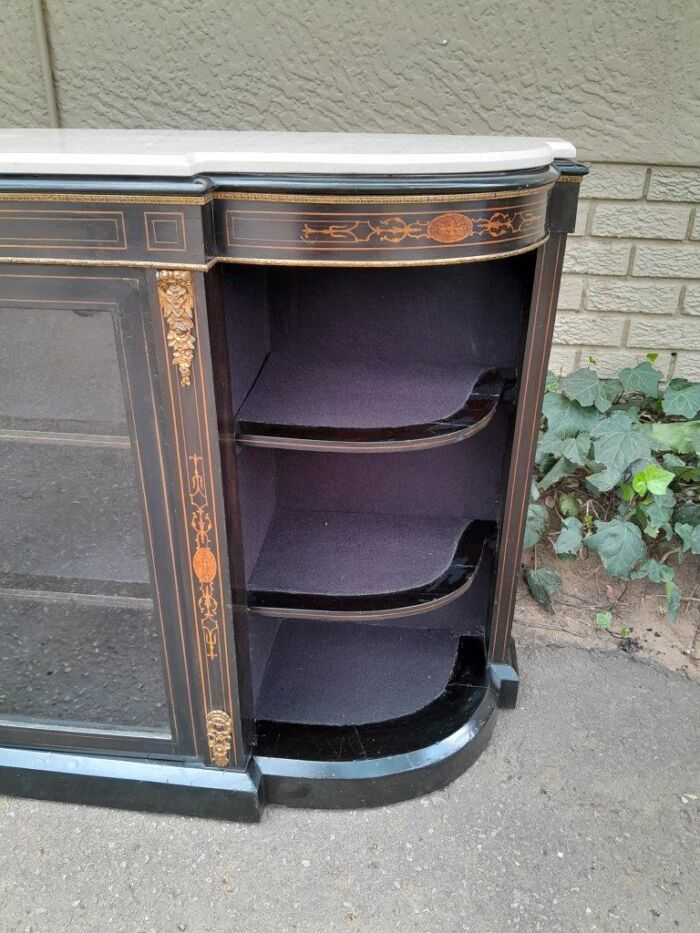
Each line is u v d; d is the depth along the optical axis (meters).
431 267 1.20
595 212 1.73
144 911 1.07
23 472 1.02
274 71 1.64
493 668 1.39
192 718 1.15
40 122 1.72
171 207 0.82
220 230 0.86
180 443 0.95
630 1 1.54
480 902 1.08
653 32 1.57
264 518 1.34
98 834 1.18
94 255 0.85
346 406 1.12
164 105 1.69
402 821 1.20
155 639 1.10
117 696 1.16
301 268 1.22
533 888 1.10
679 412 1.67
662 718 1.39
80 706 1.17
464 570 1.26
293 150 0.90
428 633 1.47
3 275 0.88
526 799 1.24
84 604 1.10
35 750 1.21
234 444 1.03
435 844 1.16
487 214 0.88
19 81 1.68
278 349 1.29
